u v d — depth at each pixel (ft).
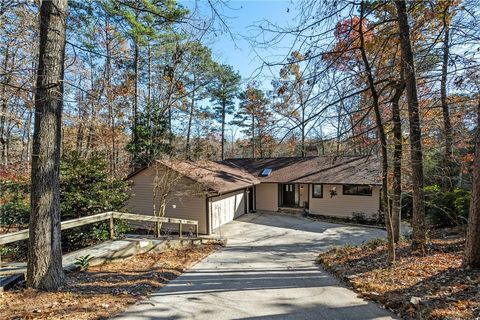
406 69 21.59
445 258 20.03
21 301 13.67
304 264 26.55
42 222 15.29
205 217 49.42
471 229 17.07
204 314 13.60
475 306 12.46
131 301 14.93
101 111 52.60
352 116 20.85
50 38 15.25
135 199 53.88
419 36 22.94
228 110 101.50
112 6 23.41
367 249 26.73
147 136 55.11
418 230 23.27
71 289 15.83
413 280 16.76
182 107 64.54
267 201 68.33
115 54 46.52
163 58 61.72
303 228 51.11
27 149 38.09
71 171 29.94
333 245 38.11
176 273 21.80
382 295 15.15
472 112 26.09
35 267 15.21
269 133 22.36
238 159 83.10
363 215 55.62
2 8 24.06
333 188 59.16
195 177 47.78
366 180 52.31
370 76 18.58
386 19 20.44
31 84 22.48
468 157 28.30
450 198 31.55
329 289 17.71
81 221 21.88
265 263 27.02
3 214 30.58
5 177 29.40
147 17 38.14
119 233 32.37
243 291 17.40
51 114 15.44
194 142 69.77
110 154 59.11
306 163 69.26
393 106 23.73
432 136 27.78
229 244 39.93
